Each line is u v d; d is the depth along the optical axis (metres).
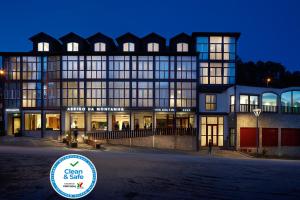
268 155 43.03
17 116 48.78
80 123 47.91
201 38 48.22
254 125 44.78
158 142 42.22
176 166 16.84
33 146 34.59
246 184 12.45
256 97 46.56
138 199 9.83
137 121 48.09
